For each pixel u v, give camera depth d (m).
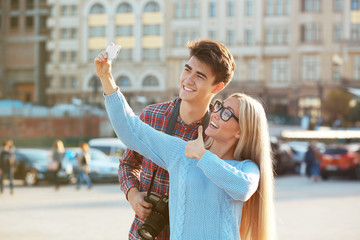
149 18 66.50
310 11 62.97
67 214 11.64
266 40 63.78
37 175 23.50
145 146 2.77
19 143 44.53
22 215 11.46
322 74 62.53
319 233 8.80
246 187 2.57
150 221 2.83
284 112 63.28
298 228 9.38
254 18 63.50
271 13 63.59
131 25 67.06
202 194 2.62
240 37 63.78
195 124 3.14
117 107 2.75
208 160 2.55
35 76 71.19
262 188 2.79
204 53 2.94
